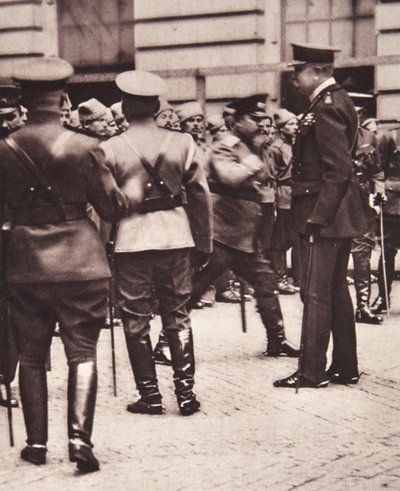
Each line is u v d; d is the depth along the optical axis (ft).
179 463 16.08
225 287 32.60
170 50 47.06
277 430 17.97
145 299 19.17
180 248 19.01
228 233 23.13
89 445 15.55
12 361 19.40
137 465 16.01
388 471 15.61
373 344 25.48
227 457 16.38
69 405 15.62
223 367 22.90
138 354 19.16
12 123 20.49
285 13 46.01
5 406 19.62
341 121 20.42
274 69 28.94
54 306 15.78
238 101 23.43
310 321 20.81
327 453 16.57
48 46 49.90
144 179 18.83
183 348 19.17
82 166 15.55
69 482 15.17
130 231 18.93
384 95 43.96
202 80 30.42
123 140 18.90
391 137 29.35
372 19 44.75
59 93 15.70
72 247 15.61
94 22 49.73
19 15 49.60
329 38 45.47
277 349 24.00
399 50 43.73
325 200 20.35
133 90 18.76
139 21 47.60
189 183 19.20
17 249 15.67
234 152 23.22
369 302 29.53
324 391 20.76
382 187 29.40
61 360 23.80
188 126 29.81
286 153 33.50
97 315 15.84
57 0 50.16
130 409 19.30
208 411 19.31
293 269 34.50
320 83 20.66
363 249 28.45
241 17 45.62
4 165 15.57
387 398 20.18
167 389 20.98
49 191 15.49
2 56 50.06
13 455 16.55
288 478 15.28
